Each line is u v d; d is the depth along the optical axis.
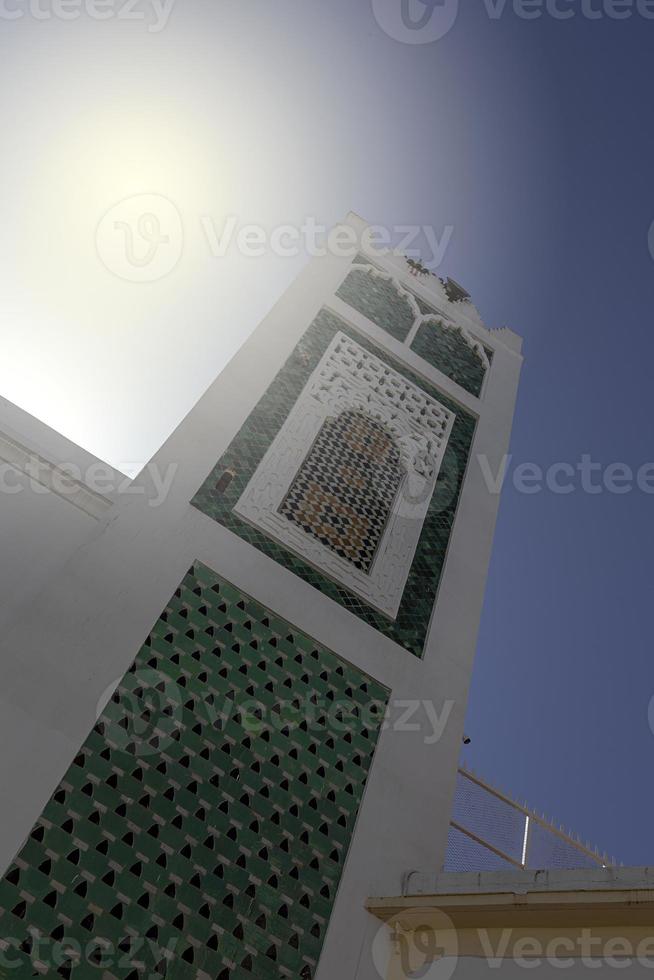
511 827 3.84
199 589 3.59
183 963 2.73
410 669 3.94
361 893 3.17
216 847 3.01
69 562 3.40
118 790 2.95
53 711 3.00
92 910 2.69
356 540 4.26
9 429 3.98
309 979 2.89
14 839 2.69
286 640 3.67
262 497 4.07
